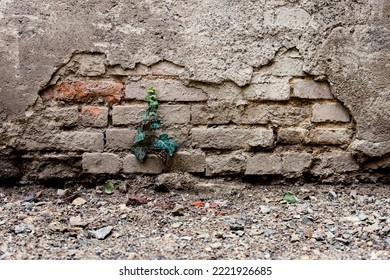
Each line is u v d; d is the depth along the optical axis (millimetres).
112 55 1689
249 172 1756
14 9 1658
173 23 1689
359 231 1518
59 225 1513
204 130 1737
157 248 1421
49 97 1703
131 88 1712
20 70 1678
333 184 1780
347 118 1757
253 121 1741
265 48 1709
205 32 1696
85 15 1673
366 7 1709
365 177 1781
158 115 1725
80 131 1722
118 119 1720
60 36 1675
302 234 1503
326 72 1724
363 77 1729
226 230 1521
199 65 1705
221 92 1726
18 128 1700
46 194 1714
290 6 1705
